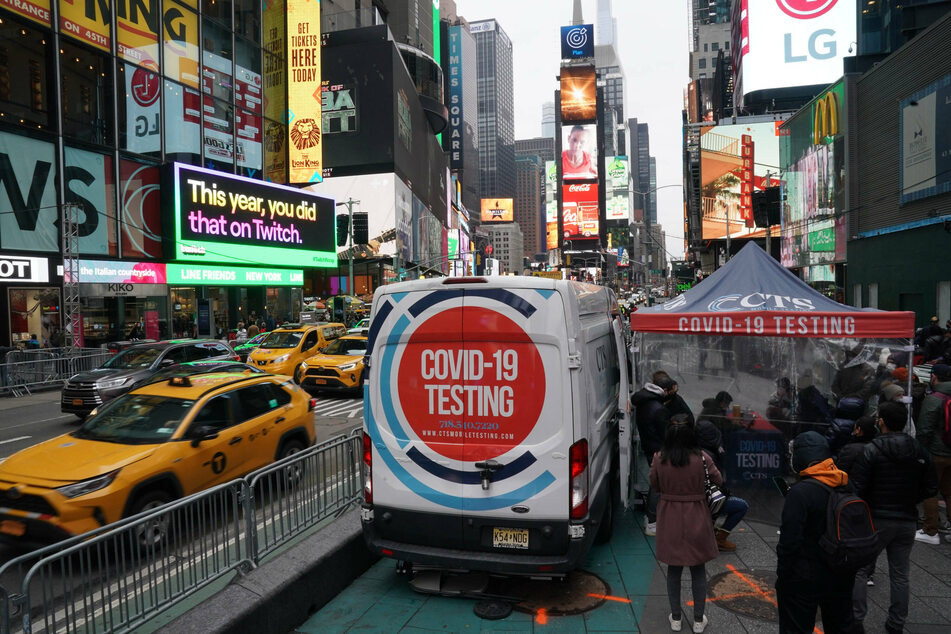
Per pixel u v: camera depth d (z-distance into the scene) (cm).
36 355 2003
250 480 536
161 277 2950
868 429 468
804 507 354
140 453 612
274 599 445
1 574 338
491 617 471
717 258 6269
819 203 3312
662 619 465
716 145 5959
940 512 675
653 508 641
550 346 475
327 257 4262
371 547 517
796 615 359
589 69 16238
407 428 505
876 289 2597
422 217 9119
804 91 6169
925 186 2200
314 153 4956
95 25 2627
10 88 2284
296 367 1748
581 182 16288
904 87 2381
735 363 827
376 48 7281
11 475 577
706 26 12631
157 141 2952
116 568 402
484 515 480
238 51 3547
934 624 448
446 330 496
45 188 2408
